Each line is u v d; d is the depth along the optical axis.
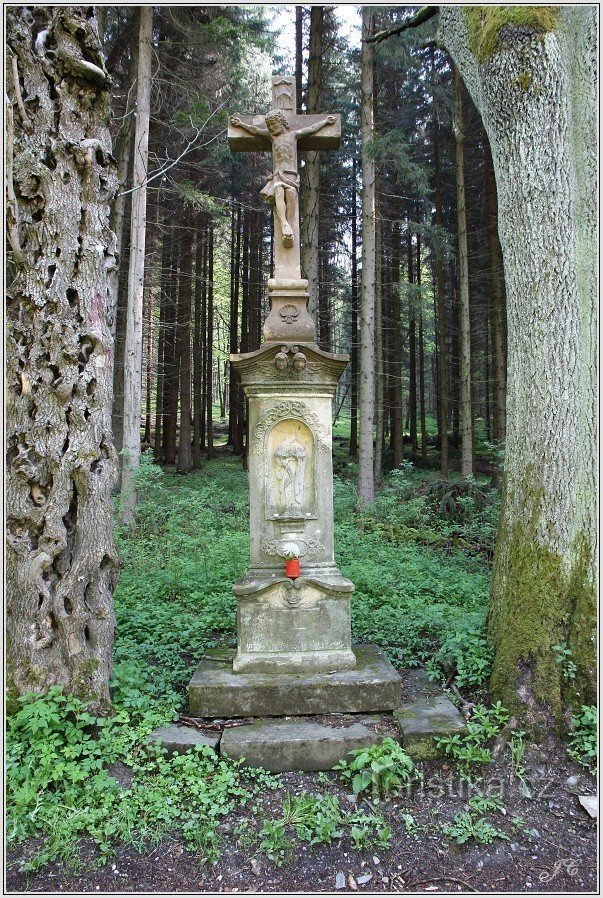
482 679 4.11
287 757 3.47
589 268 3.92
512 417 4.29
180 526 8.34
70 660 3.56
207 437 22.31
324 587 4.11
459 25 4.65
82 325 3.72
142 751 3.39
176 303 16.17
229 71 13.28
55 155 3.64
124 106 12.62
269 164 17.69
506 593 4.16
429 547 8.45
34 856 2.79
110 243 3.94
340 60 15.12
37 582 3.53
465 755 3.41
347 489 11.72
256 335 20.36
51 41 3.64
